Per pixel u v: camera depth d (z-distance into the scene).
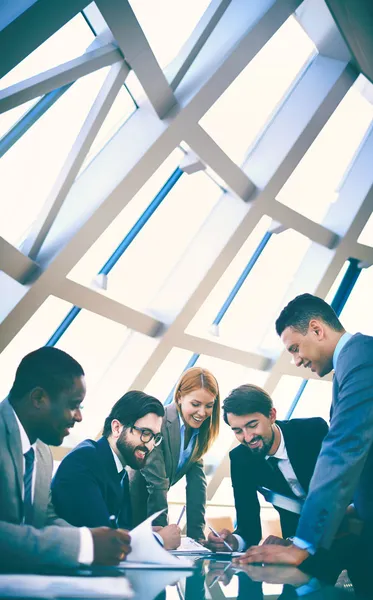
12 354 7.12
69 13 3.74
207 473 9.52
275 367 9.58
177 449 3.89
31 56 4.53
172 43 5.77
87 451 2.80
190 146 6.05
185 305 7.45
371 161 9.05
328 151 8.86
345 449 2.14
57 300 7.03
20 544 1.65
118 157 5.65
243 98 7.31
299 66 7.64
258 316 9.63
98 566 1.75
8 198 5.46
